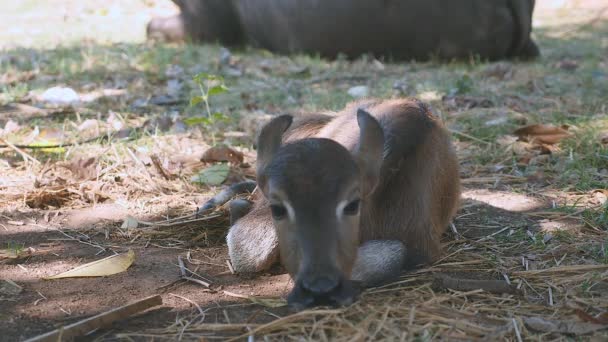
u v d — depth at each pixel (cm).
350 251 678
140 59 1883
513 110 1480
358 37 1984
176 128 1334
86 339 681
